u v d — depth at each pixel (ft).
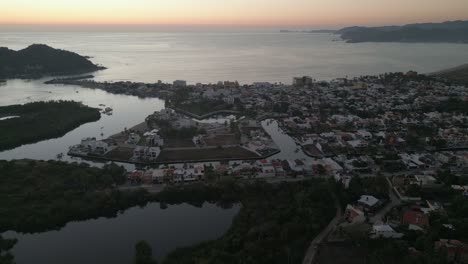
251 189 528.22
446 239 388.78
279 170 582.35
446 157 628.69
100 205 490.08
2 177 565.53
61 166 605.31
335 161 638.94
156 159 655.76
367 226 417.49
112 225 466.70
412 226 418.51
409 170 602.44
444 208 466.70
